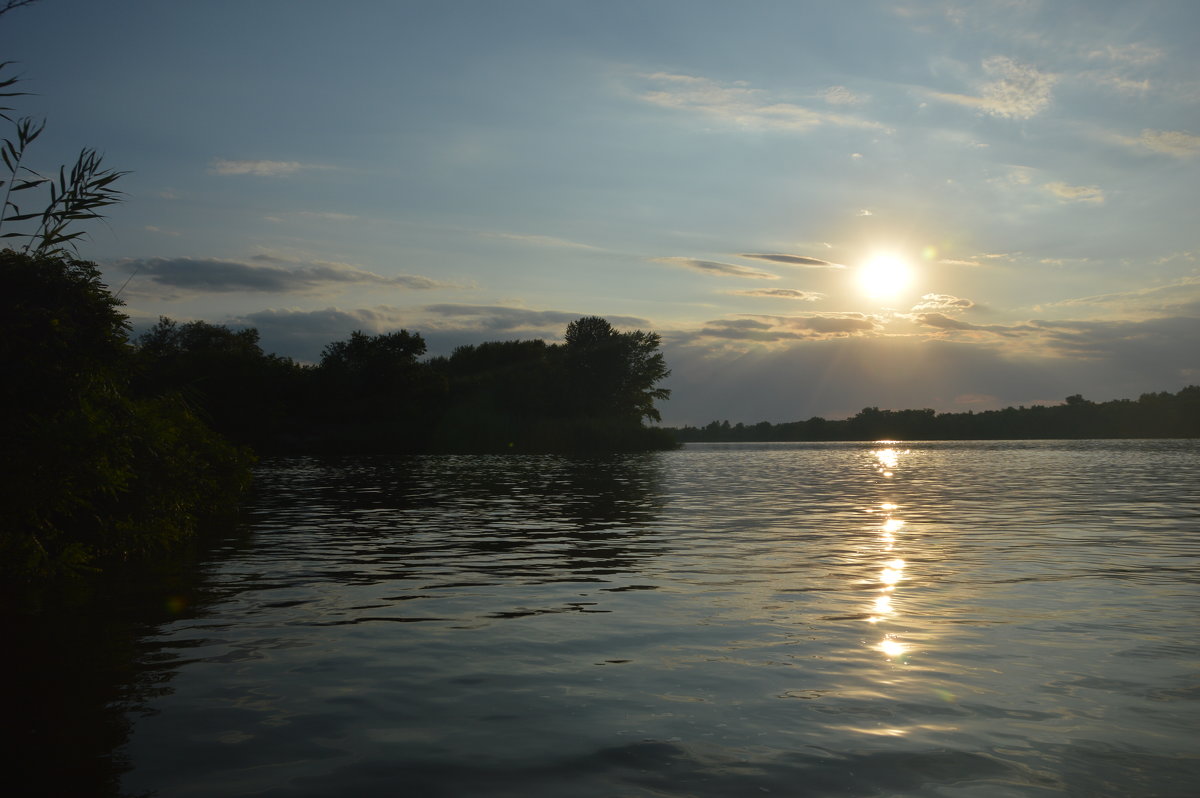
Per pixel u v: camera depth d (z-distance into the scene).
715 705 6.07
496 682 6.68
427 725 5.71
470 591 10.60
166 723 5.77
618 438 83.75
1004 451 83.12
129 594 10.56
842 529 17.23
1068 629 8.27
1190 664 7.02
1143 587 10.47
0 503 11.34
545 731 5.57
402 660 7.36
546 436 80.75
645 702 6.15
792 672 6.88
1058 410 175.38
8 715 5.94
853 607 9.41
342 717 5.88
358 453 73.75
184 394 19.73
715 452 88.06
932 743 5.30
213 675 6.92
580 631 8.38
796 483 33.41
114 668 7.12
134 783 4.76
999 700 6.12
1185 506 22.02
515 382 92.69
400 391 82.50
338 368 81.88
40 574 11.52
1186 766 4.92
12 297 12.01
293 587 10.98
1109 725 5.60
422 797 4.56
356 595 10.39
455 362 110.69
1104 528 17.03
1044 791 4.59
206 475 18.34
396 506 23.03
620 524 18.41
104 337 13.19
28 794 4.61
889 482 33.81
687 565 12.54
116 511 13.90
